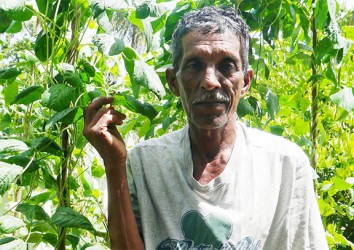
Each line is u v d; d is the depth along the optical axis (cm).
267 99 203
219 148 125
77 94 145
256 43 215
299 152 128
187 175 123
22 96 150
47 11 156
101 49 136
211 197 121
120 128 225
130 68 147
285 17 205
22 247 133
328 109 225
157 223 125
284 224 123
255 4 191
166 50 203
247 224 120
